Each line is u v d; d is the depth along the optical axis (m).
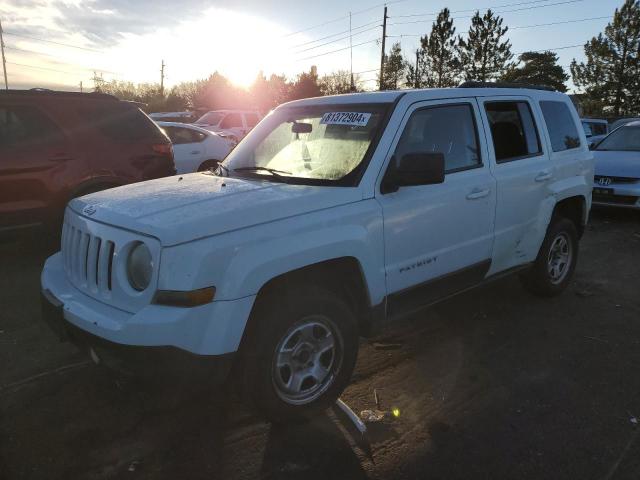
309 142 3.71
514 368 3.74
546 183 4.57
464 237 3.85
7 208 5.55
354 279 3.22
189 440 2.92
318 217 2.97
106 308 2.76
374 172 3.29
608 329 4.41
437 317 4.66
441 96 3.81
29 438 2.93
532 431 3.01
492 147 4.14
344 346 3.13
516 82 4.82
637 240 7.50
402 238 3.38
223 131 18.45
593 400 3.33
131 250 2.71
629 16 41.53
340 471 2.69
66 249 3.25
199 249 2.55
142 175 6.57
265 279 2.71
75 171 5.96
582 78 44.78
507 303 4.98
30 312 4.65
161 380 2.58
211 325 2.58
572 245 5.14
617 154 9.25
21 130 5.71
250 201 2.92
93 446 2.87
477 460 2.77
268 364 2.81
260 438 2.95
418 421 3.11
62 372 3.63
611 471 2.68
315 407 3.05
